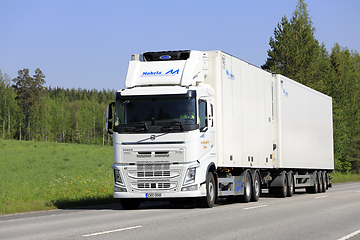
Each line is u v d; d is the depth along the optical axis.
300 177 30.53
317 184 34.00
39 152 73.31
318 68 87.00
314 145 33.09
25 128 173.38
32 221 14.29
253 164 22.66
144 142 17.30
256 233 11.26
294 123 28.69
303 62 77.62
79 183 36.22
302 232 11.68
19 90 167.38
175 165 17.12
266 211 17.08
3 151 71.38
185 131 17.14
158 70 18.64
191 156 17.14
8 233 11.43
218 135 19.11
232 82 20.56
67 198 24.17
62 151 77.12
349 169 90.62
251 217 14.89
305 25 83.31
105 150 84.31
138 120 17.48
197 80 18.58
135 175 17.38
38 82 170.38
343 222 13.98
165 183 17.25
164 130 17.20
